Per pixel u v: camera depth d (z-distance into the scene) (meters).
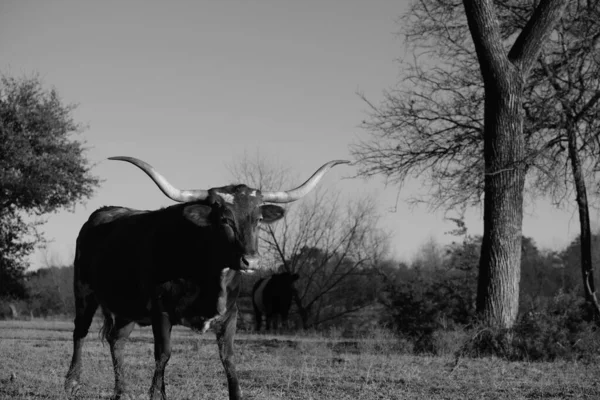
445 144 19.70
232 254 7.62
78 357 9.45
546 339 13.40
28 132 32.94
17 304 34.75
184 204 8.18
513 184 14.83
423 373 10.84
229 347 7.99
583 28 18.92
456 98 19.83
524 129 18.69
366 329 22.59
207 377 10.30
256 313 27.17
